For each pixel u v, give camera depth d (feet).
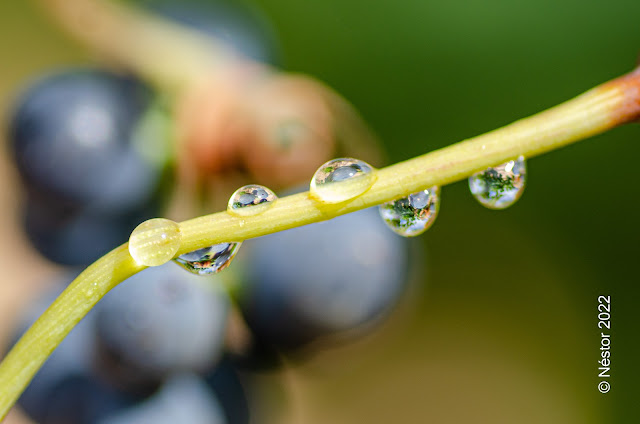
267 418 0.43
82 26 0.43
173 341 0.39
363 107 0.59
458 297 0.61
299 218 0.30
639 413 0.57
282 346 0.41
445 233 0.62
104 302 0.39
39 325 0.30
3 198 0.48
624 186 0.59
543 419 0.58
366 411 0.61
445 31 0.60
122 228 0.42
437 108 0.59
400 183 0.30
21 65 0.67
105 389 0.40
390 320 0.42
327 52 0.60
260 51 0.45
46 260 0.43
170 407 0.40
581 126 0.30
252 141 0.42
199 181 0.42
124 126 0.41
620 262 0.59
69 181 0.41
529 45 0.59
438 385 0.61
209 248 0.31
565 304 0.60
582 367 0.59
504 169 0.32
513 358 0.60
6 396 0.30
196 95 0.42
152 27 0.43
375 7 0.60
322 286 0.40
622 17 0.58
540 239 0.61
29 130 0.41
